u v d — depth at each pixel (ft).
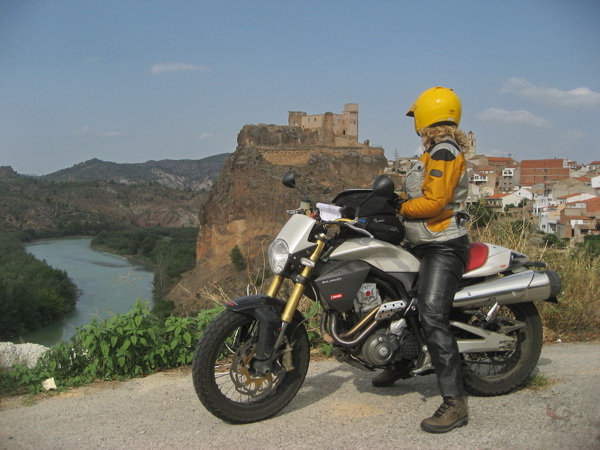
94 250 472.85
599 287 21.18
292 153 364.79
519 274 12.67
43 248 491.72
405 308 11.80
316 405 12.53
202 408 12.67
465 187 11.84
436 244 11.79
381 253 11.64
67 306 194.59
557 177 475.72
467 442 10.16
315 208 11.81
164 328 17.28
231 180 333.01
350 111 439.22
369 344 11.51
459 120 12.17
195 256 383.45
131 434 11.18
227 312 11.33
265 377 11.68
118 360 15.75
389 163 476.13
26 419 12.42
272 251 11.55
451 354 11.25
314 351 17.76
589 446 9.68
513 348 12.57
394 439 10.38
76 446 10.68
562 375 14.07
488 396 12.67
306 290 11.82
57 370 16.06
